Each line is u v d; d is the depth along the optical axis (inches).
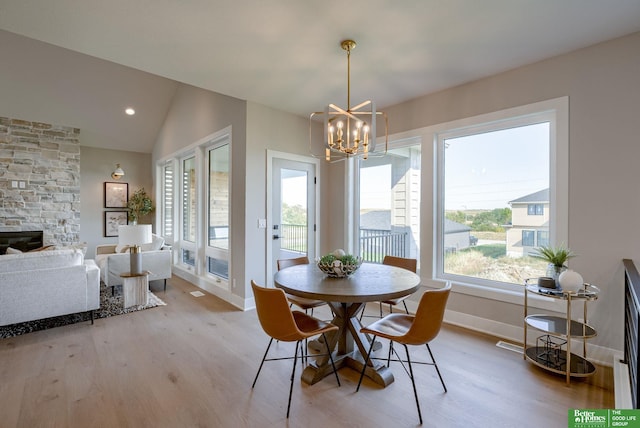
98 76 208.7
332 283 87.9
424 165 142.4
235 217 158.1
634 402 68.4
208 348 108.7
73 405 76.8
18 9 80.3
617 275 95.0
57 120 228.5
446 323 132.6
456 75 121.2
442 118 136.2
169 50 102.1
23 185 220.2
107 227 273.0
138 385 85.7
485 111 123.3
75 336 118.1
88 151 266.2
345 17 84.7
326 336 97.3
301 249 175.0
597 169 98.3
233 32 91.7
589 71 99.9
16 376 89.7
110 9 80.7
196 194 200.7
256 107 154.1
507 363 98.4
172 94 235.5
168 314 143.7
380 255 167.2
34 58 187.9
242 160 152.9
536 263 114.5
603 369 93.9
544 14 83.5
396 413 74.7
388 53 104.4
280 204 165.6
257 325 130.3
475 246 130.6
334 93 140.4
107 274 171.0
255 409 76.0
